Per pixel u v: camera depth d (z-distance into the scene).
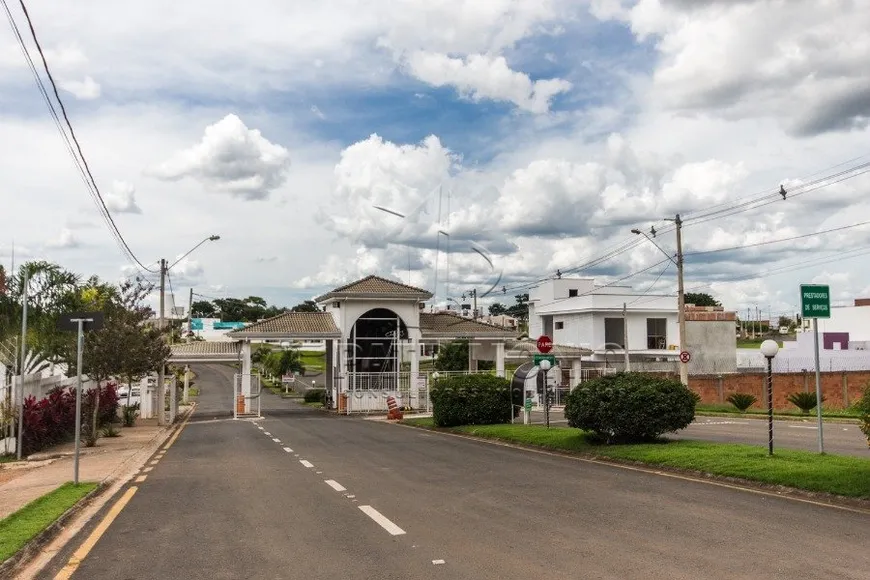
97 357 23.31
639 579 6.64
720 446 15.91
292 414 43.34
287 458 17.94
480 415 27.53
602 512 9.91
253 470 15.56
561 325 60.34
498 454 18.25
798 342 59.31
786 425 26.53
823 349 56.34
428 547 8.05
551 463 16.02
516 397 27.34
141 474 15.57
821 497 10.78
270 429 29.59
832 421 28.61
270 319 44.97
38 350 28.42
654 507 10.24
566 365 52.31
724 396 41.66
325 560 7.61
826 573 6.74
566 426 25.69
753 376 41.84
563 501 10.87
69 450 21.77
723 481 12.69
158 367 27.36
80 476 14.91
